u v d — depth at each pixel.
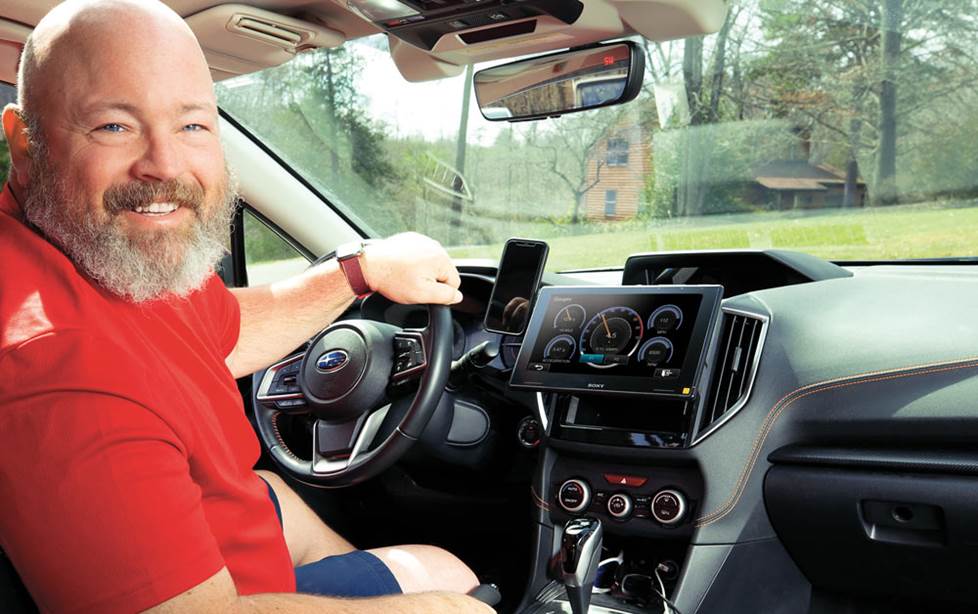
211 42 1.82
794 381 1.74
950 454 1.61
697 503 1.72
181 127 1.08
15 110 1.11
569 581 1.57
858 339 1.74
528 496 2.15
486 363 1.94
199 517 0.98
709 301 1.72
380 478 2.25
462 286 2.16
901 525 1.64
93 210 1.05
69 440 0.90
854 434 1.71
